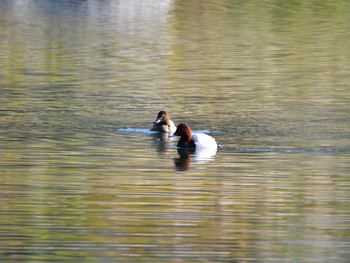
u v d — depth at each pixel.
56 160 17.36
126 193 14.56
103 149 18.55
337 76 30.62
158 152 18.30
